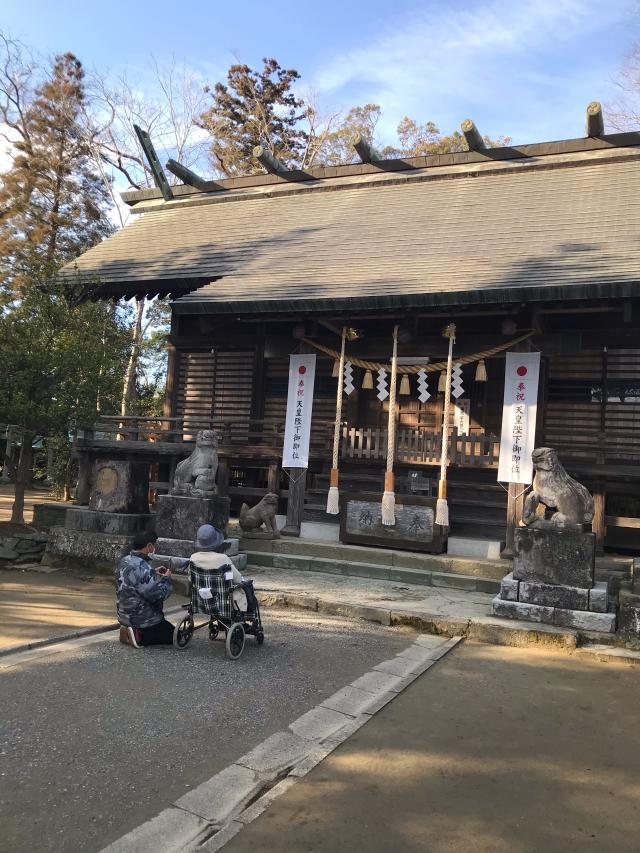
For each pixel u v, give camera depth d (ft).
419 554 31.55
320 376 42.37
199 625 20.62
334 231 41.22
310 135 97.50
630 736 14.62
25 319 33.12
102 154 82.89
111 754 12.64
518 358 30.42
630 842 10.46
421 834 10.45
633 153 39.88
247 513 34.06
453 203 41.39
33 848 9.58
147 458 39.83
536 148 43.19
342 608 24.53
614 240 30.99
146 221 51.88
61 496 57.62
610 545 34.22
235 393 44.55
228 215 49.39
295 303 30.66
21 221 78.79
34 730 13.50
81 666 17.56
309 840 10.17
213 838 10.12
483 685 17.70
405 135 94.53
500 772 12.71
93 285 39.99
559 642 21.25
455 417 38.65
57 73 83.41
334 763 12.76
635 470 30.22
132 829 10.18
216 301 31.86
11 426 35.86
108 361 34.50
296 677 17.49
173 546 28.99
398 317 32.58
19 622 21.36
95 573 29.66
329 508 30.60
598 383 36.37
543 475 23.93
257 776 12.10
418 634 22.61
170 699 15.56
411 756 13.23
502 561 30.01
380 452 34.83
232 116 97.71
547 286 26.63
